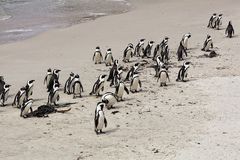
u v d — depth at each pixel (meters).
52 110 28.06
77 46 49.38
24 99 29.66
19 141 23.53
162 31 54.78
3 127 25.72
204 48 43.44
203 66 37.81
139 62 40.56
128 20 63.94
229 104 27.88
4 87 30.62
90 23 62.81
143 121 25.77
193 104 28.33
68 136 24.02
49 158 21.23
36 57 45.06
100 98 30.69
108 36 53.78
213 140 22.27
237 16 60.94
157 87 32.78
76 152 21.81
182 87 32.25
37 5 80.75
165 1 80.94
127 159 20.61
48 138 23.83
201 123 24.94
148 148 21.77
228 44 45.47
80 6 79.81
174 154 20.83
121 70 34.59
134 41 50.19
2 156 21.64
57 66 40.88
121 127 24.95
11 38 54.62
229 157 20.20
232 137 22.52
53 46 49.91
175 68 37.91
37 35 55.94
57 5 80.81
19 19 67.56
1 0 85.62
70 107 28.75
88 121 26.27
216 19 53.78
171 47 46.31
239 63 38.09
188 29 55.00
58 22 64.69
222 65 37.72
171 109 27.62
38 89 33.78
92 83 34.59
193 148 21.41
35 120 26.84
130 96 30.73
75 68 39.84
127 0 85.19
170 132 23.83
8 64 42.34
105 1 84.94
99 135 23.92
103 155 21.27
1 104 30.48
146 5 78.31
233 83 32.25
